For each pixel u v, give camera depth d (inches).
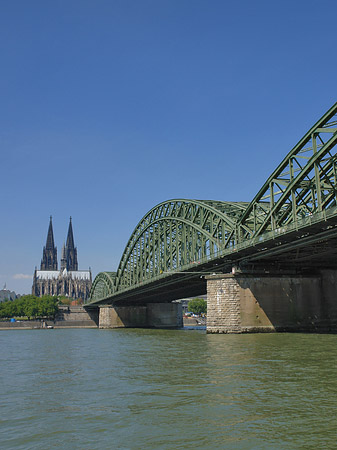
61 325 7288.4
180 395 772.6
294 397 728.3
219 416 633.0
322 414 626.8
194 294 4439.0
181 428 586.6
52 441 556.7
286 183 1957.4
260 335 2049.7
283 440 529.3
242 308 2217.0
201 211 2817.4
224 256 2284.7
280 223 1994.3
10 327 6806.1
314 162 1689.2
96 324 7460.6
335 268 2352.4
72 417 667.4
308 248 2042.3
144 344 2069.4
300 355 1253.7
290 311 2255.2
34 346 2293.3
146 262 4111.7
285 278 2284.7
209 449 508.7
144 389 844.6
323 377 896.9
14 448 534.9
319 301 2290.8
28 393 873.5
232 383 857.5
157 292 4188.0
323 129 1657.2
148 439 549.3
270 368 1026.7
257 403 695.1
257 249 2101.4
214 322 2310.5
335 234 1667.1
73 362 1395.2
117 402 749.3
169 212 3469.5
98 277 6658.5
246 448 508.1
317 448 502.3
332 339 1755.7
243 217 2273.6
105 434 576.7
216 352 1411.2
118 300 5191.9
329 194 1758.1
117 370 1137.4
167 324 5236.2
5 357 1656.0
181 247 3189.0
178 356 1390.3
